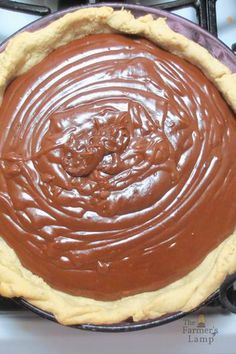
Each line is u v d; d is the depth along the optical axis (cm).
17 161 35
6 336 40
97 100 36
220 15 45
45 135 36
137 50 37
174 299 35
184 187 35
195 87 37
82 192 35
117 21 37
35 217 35
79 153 34
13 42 37
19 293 34
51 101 36
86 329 35
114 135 35
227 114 37
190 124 36
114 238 35
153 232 35
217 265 35
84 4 40
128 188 35
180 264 35
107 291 35
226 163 36
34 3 45
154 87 36
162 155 35
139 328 35
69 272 35
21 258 35
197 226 35
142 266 35
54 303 35
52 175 35
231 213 36
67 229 35
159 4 41
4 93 37
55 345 40
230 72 37
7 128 36
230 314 41
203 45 39
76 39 38
